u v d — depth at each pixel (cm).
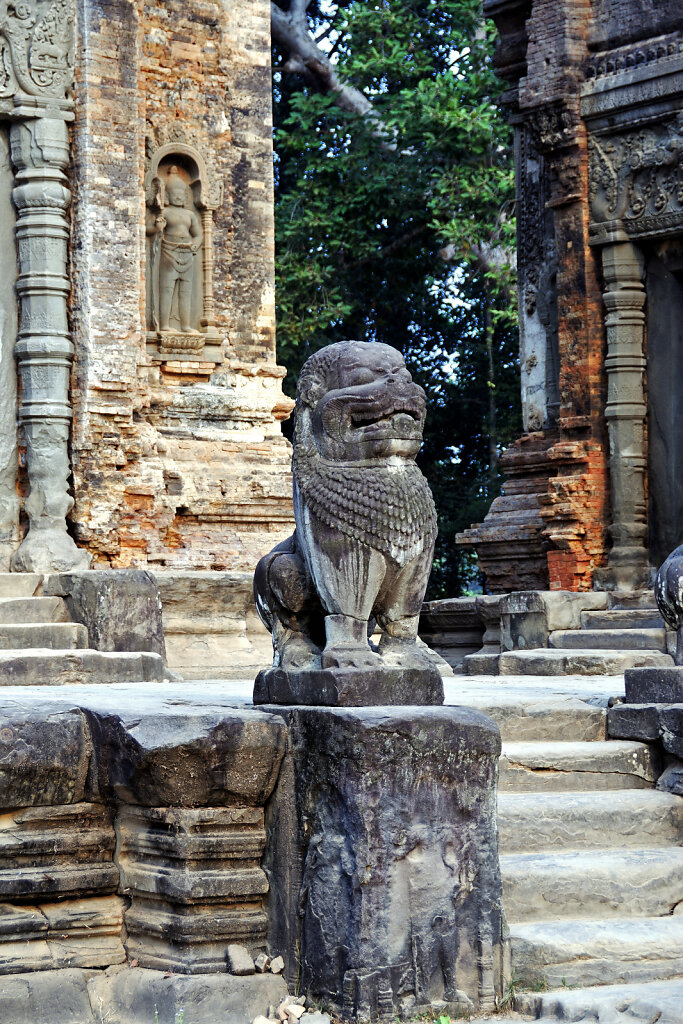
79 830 553
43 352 1320
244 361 1503
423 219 2530
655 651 1176
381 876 522
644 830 647
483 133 2330
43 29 1330
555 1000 530
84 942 545
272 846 550
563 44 1552
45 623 1130
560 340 1577
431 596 2823
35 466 1317
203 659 1251
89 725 553
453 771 543
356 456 567
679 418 1524
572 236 1564
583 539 1533
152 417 1430
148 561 1361
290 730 550
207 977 524
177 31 1468
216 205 1486
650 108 1495
